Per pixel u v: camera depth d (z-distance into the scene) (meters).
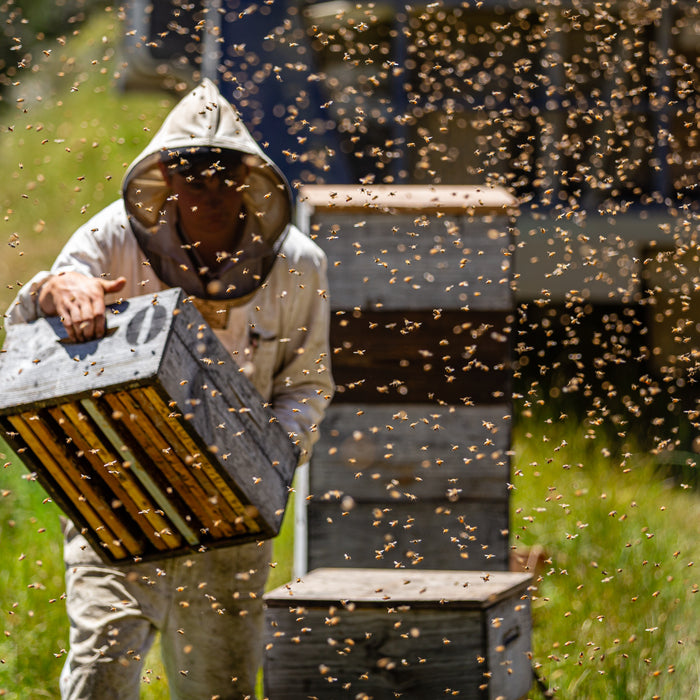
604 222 23.95
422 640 7.75
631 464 17.03
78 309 6.63
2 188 31.48
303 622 7.86
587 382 22.00
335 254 11.07
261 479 6.91
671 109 23.92
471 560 11.21
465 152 24.28
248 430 7.02
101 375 6.23
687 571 13.16
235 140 7.31
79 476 6.77
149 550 7.28
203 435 6.37
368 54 24.67
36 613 11.39
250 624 8.24
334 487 11.23
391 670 7.78
